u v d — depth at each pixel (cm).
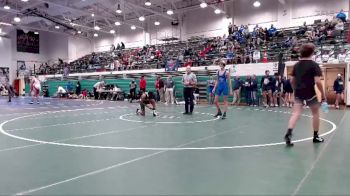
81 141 598
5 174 377
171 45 3145
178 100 2280
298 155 470
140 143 574
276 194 303
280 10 2762
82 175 372
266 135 661
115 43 4100
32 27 3734
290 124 547
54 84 3400
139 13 3484
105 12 3403
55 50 4344
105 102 2177
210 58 2408
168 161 438
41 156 471
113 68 3034
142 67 2827
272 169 393
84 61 3712
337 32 1966
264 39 2378
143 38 3806
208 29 3234
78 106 1708
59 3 2917
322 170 387
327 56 1762
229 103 1956
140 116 1108
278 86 1673
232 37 2542
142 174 375
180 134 680
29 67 4184
